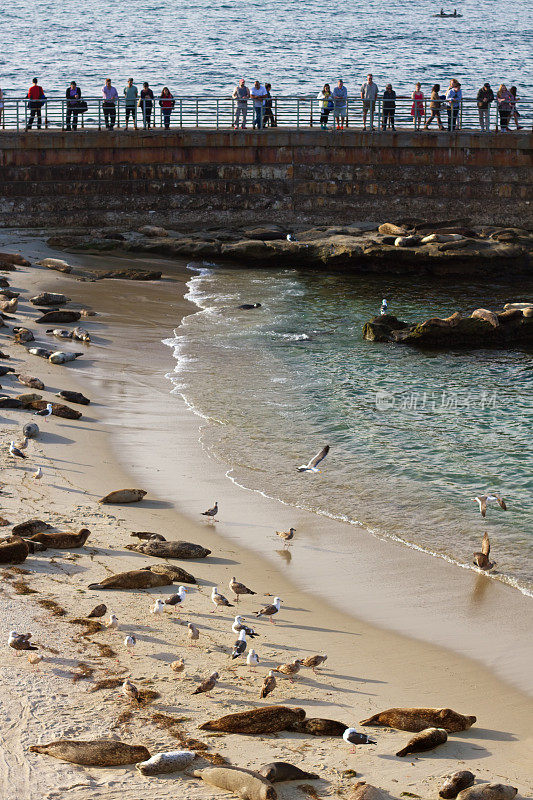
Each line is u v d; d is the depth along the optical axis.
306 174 53.00
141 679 14.17
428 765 12.65
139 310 39.44
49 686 13.71
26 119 51.34
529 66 121.62
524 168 52.59
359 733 12.97
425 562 19.52
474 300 44.31
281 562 19.17
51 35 147.12
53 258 46.22
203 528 20.52
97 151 51.09
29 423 25.03
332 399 30.39
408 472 24.66
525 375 34.12
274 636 16.11
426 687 14.82
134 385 30.23
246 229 52.00
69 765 11.89
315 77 105.00
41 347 33.06
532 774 12.65
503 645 16.28
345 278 47.81
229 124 68.00
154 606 16.12
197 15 187.38
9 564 17.66
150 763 11.79
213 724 13.01
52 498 21.16
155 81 99.38
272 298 43.22
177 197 52.41
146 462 24.12
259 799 11.18
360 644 16.08
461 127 54.66
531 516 22.03
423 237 49.41
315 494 22.88
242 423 27.58
